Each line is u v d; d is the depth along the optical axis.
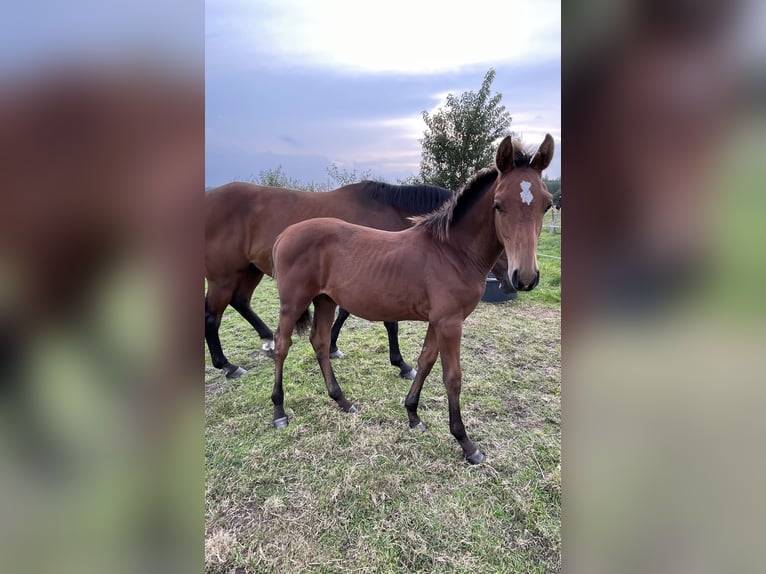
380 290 2.29
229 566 1.65
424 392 3.03
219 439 2.47
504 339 4.00
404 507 1.93
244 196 3.29
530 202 1.86
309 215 3.28
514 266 1.89
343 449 2.36
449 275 2.18
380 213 3.34
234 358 3.77
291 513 1.91
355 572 1.62
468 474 2.14
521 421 2.62
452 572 1.61
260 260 3.34
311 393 3.03
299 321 2.73
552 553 1.69
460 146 7.12
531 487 2.04
